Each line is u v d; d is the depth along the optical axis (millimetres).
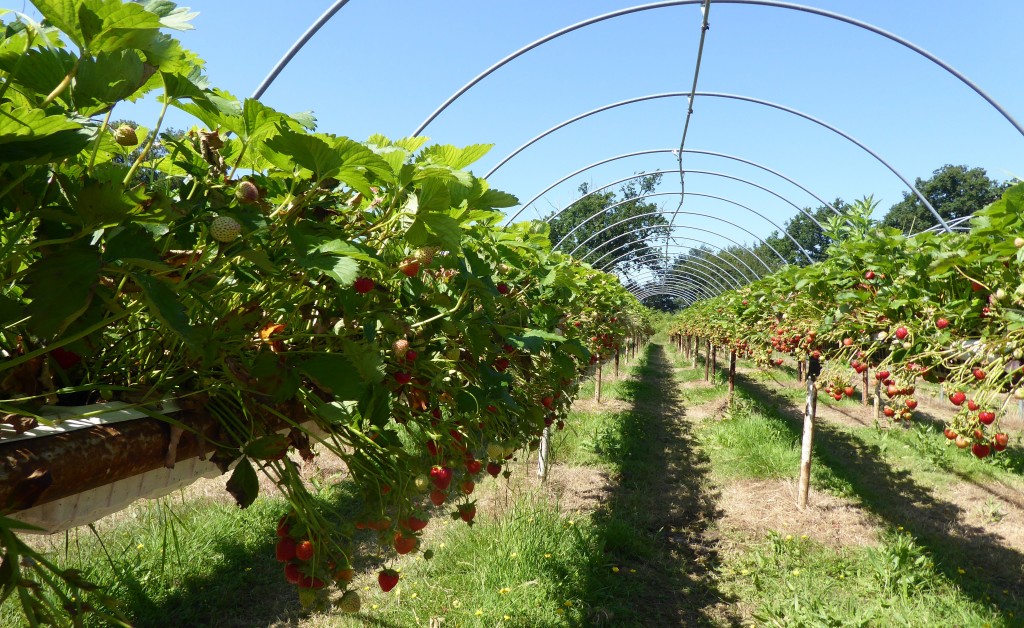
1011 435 9492
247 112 1068
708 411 12508
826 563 5398
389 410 1346
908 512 6652
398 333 1419
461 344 1782
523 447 2627
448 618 4168
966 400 2619
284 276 1149
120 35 774
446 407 1819
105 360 1069
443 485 1586
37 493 728
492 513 5781
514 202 1431
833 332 4570
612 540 5738
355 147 1060
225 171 1136
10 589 672
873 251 3938
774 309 7090
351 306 1257
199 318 1137
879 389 10406
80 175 887
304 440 1323
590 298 4934
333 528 1222
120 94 784
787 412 12391
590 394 13781
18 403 869
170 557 4523
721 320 12477
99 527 4762
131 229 814
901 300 3305
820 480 7453
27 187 817
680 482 7785
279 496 5809
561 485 7277
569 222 37938
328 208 1338
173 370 1078
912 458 8641
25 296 756
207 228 1007
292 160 1177
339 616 4188
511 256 2271
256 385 1111
